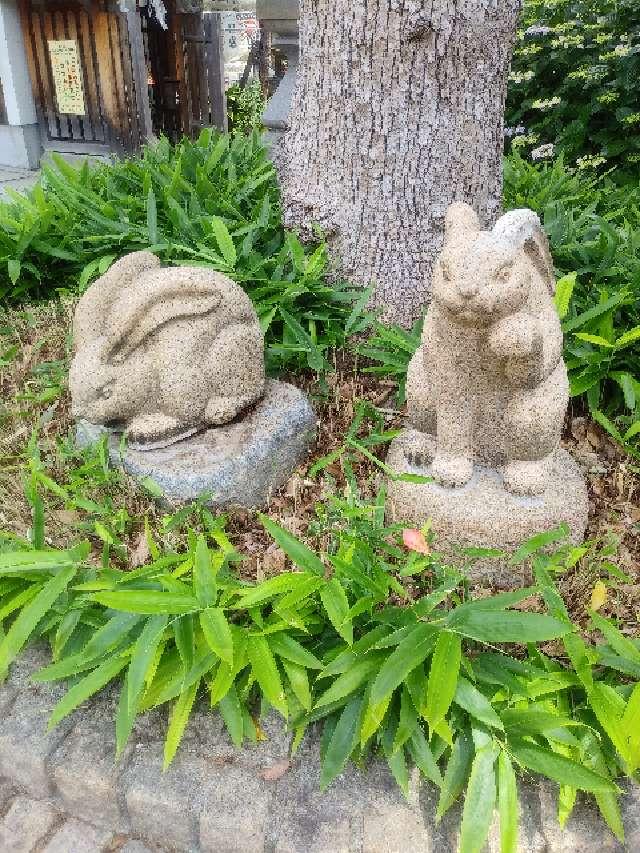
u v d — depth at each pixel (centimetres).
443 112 281
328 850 164
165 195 358
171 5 729
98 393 235
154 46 750
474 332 192
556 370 207
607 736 172
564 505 213
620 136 514
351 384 290
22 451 267
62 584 187
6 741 185
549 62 545
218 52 743
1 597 201
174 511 233
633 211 407
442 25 264
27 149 691
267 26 517
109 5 616
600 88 505
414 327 290
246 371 246
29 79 671
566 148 525
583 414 291
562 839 163
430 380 209
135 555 220
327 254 305
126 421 245
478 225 200
